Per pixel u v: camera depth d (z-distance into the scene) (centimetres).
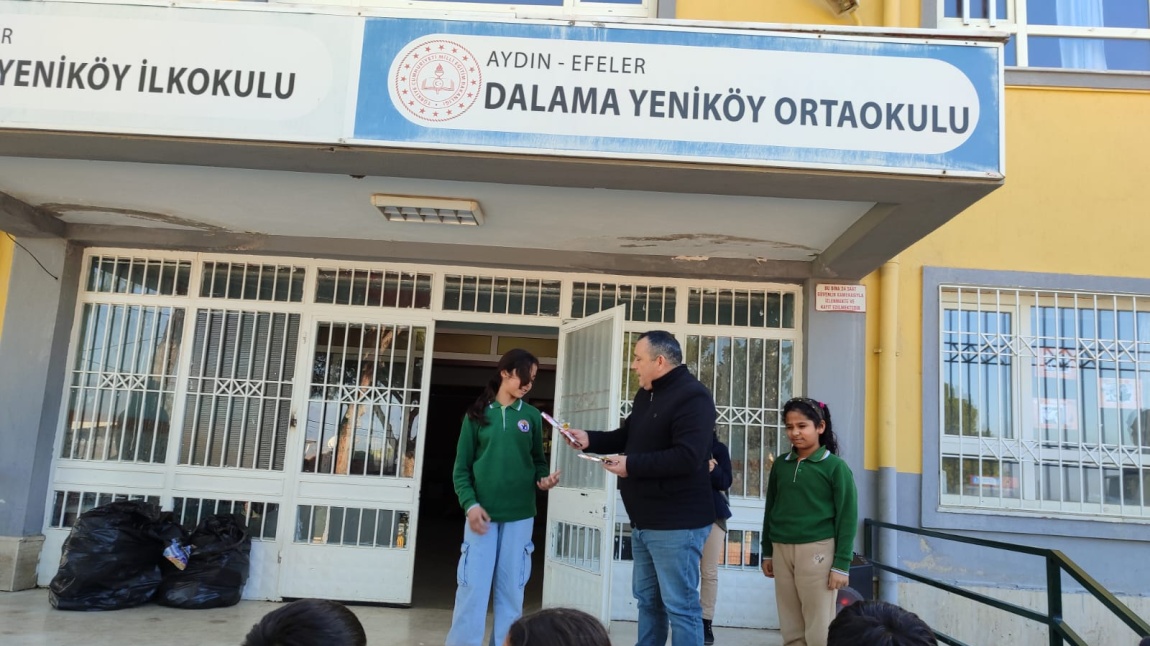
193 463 595
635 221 517
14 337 589
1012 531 565
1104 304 598
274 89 396
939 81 396
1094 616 553
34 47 399
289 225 568
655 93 395
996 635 557
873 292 594
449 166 410
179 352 607
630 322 607
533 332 721
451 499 1299
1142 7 626
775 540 388
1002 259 596
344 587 580
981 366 591
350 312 609
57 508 589
